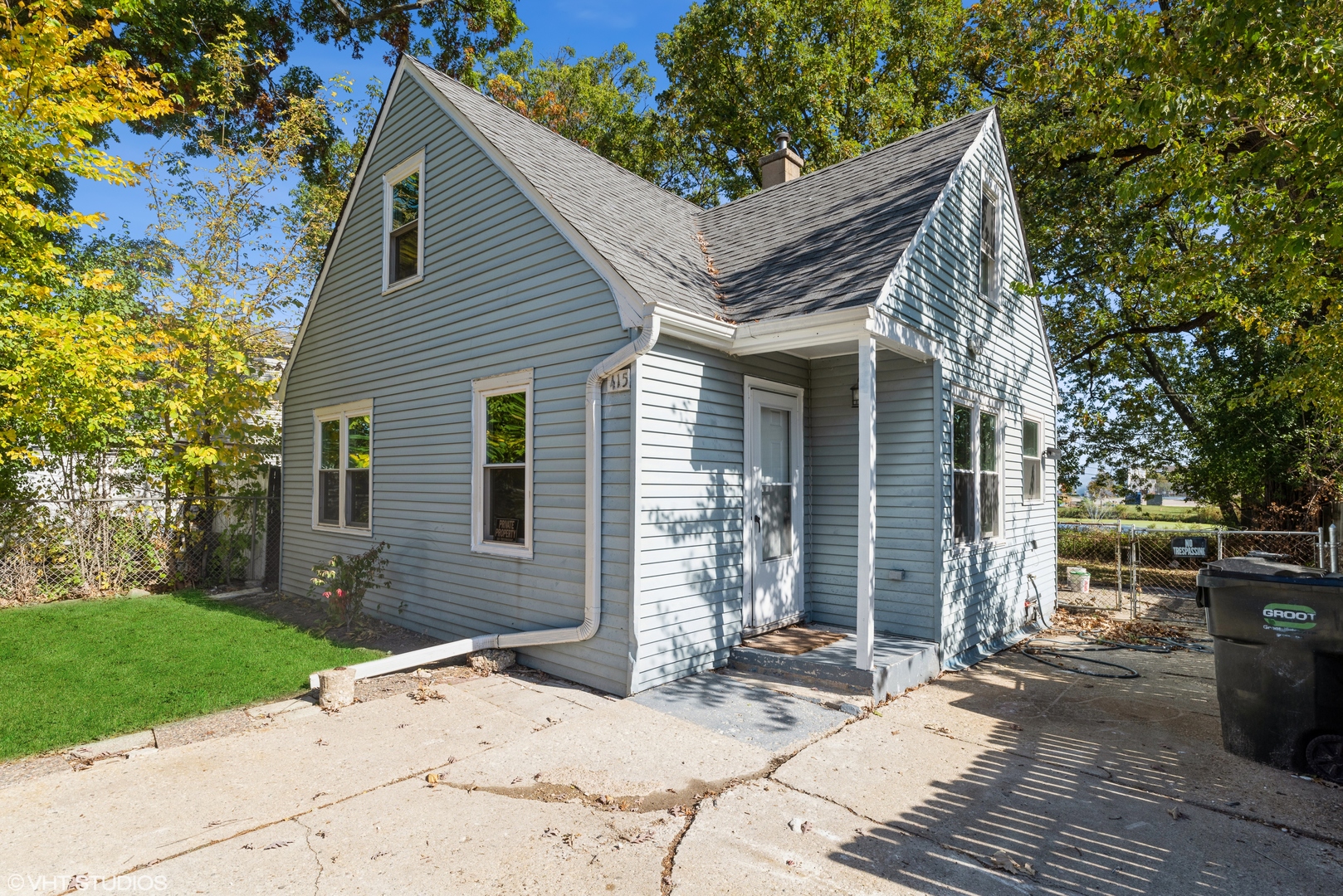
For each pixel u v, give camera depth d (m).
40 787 3.79
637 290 5.44
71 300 10.20
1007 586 8.59
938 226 7.02
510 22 20.20
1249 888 2.99
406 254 8.41
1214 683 6.36
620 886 2.93
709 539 6.16
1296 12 4.86
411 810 3.59
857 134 17.81
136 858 3.08
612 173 9.10
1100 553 17.27
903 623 6.84
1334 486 12.30
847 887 2.95
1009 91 15.77
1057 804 3.78
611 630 5.59
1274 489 14.37
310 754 4.30
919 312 6.51
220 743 4.47
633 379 5.46
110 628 7.65
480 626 6.93
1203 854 3.27
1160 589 13.20
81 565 9.77
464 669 6.20
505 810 3.60
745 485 6.63
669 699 5.38
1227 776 4.18
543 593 6.23
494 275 6.89
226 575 10.91
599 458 5.68
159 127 16.62
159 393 10.40
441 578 7.48
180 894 2.80
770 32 17.48
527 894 2.87
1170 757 4.46
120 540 10.15
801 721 4.98
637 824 3.47
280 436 11.67
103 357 8.53
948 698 5.74
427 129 7.94
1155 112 5.74
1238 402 8.08
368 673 5.52
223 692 5.40
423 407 7.85
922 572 6.72
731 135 19.41
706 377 6.15
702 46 18.75
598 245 5.87
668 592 5.72
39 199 11.45
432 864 3.08
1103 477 18.75
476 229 7.15
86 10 10.25
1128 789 3.98
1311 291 6.22
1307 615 4.19
